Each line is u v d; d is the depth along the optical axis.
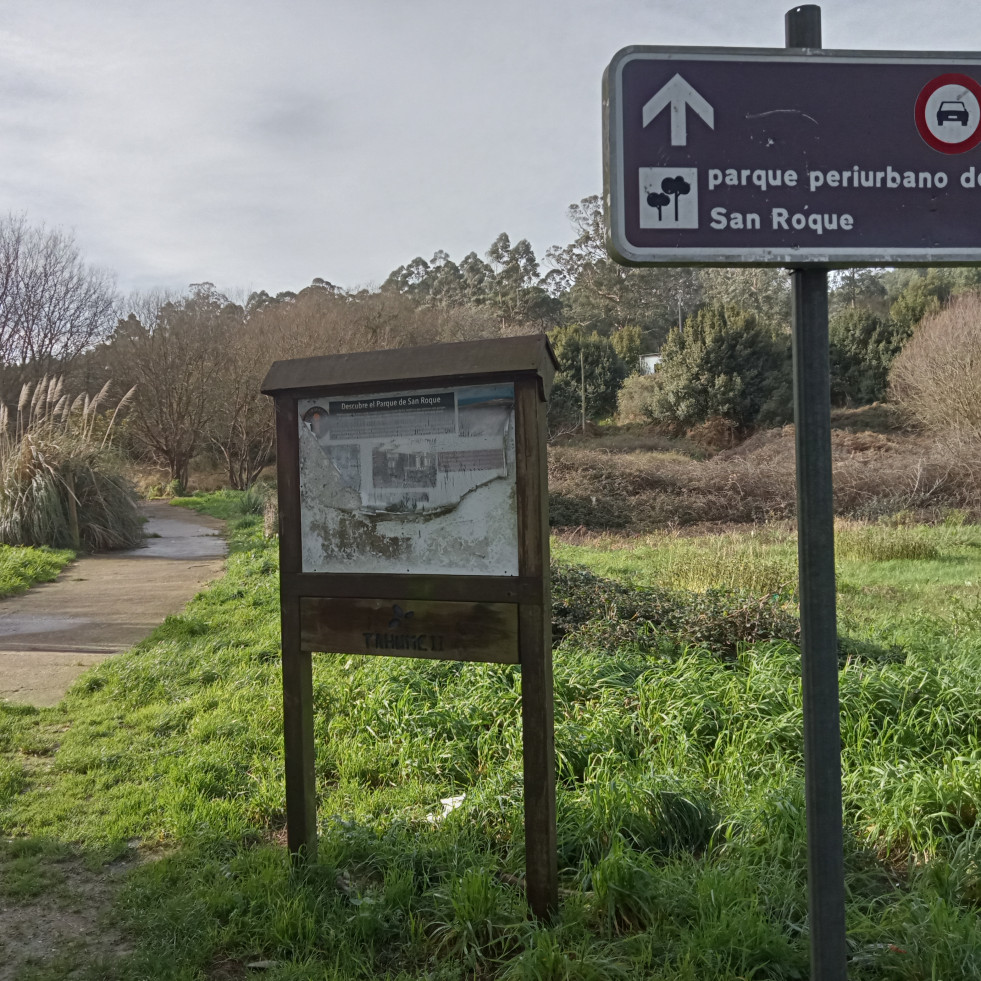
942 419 23.20
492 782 3.78
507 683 5.21
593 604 6.86
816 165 1.69
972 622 6.80
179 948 2.80
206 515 24.75
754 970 2.46
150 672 6.21
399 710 4.85
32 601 9.91
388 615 3.13
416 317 40.72
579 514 18.00
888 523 15.78
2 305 33.53
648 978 2.50
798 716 4.36
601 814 3.36
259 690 5.69
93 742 4.90
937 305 28.88
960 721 4.36
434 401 3.05
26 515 13.96
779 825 3.21
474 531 3.01
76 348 35.41
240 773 4.33
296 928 2.85
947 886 2.88
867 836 3.32
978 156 1.72
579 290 70.19
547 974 2.48
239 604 8.97
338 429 3.22
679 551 12.30
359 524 3.19
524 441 2.91
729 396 30.42
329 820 3.64
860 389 30.36
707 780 3.87
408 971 2.67
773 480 19.00
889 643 6.23
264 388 3.27
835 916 1.70
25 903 3.16
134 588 10.83
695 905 2.78
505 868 3.20
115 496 15.80
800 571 1.71
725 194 1.68
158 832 3.71
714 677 4.98
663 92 1.67
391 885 3.02
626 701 4.75
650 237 1.67
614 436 33.03
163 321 37.66
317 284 64.62
